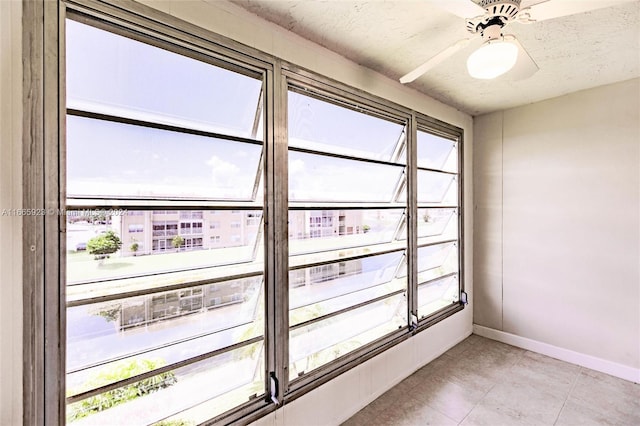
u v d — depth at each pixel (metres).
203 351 1.46
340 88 1.95
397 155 2.51
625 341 2.41
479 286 3.28
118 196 1.21
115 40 1.16
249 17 1.52
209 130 1.46
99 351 1.18
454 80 2.37
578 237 2.63
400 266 2.55
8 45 0.97
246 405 1.54
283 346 1.67
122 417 1.25
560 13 1.15
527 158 2.92
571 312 2.67
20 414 0.99
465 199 3.19
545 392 2.24
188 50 1.32
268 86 1.59
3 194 0.97
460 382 2.39
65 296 1.07
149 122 1.24
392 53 1.94
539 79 2.36
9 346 0.98
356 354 2.08
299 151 1.78
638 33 1.70
